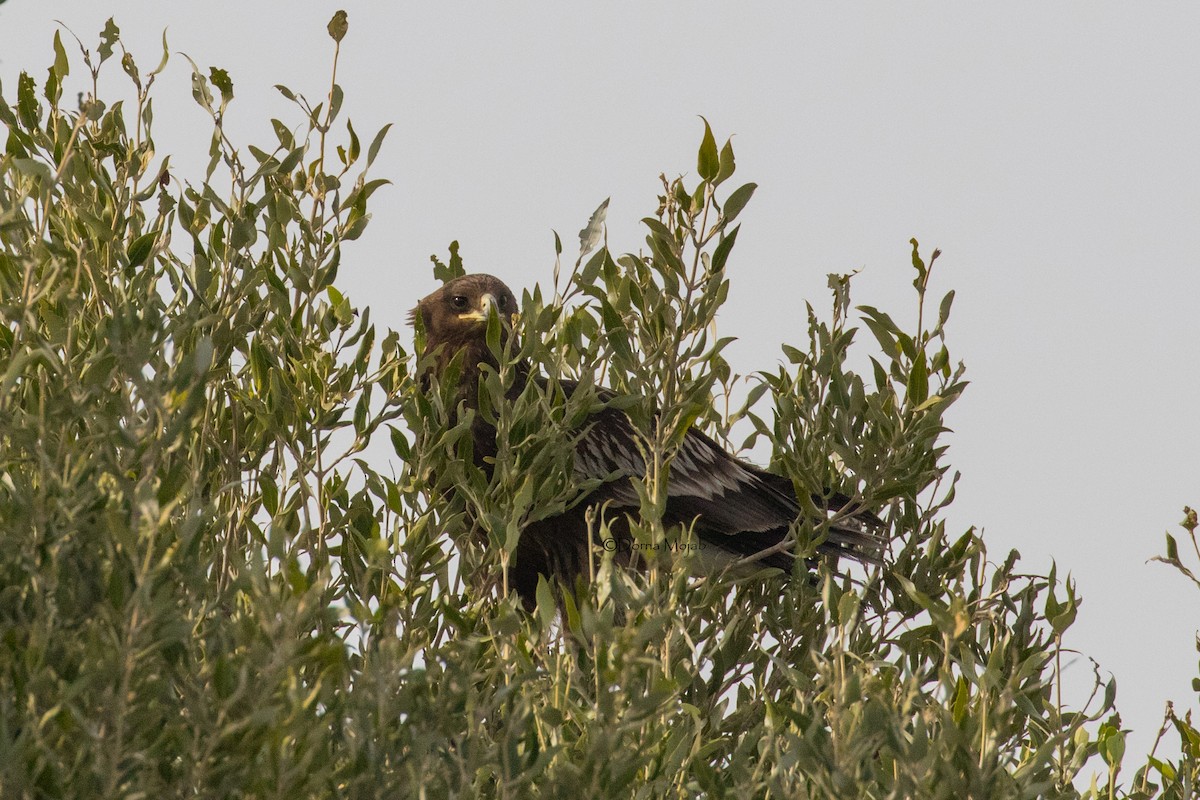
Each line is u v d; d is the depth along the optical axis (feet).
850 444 35.45
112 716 17.88
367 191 32.55
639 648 21.83
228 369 30.86
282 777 17.78
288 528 30.96
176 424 19.77
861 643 34.01
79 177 31.71
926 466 36.50
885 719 21.89
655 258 31.71
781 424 36.81
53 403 21.38
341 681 20.97
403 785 19.83
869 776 21.71
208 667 19.69
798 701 25.54
